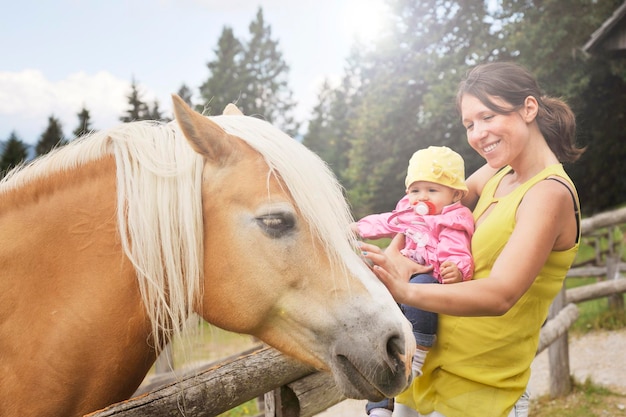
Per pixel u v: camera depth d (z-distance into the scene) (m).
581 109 17.73
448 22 21.44
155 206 1.73
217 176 1.74
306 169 1.74
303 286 1.72
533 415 5.04
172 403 1.83
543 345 4.49
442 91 19.52
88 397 1.75
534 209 1.69
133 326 1.77
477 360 1.84
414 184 2.11
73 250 1.74
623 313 7.36
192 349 1.87
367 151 23.36
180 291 1.75
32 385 1.67
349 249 1.74
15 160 25.73
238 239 1.72
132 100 37.56
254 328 1.77
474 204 2.26
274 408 2.41
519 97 1.77
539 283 1.79
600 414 4.91
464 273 1.81
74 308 1.71
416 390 1.98
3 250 1.71
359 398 1.71
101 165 1.82
